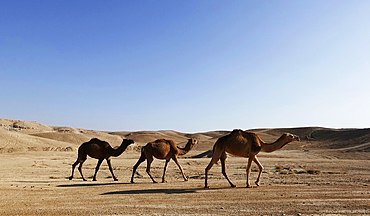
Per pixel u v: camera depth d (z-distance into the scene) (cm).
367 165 2889
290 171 2266
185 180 1634
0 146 7594
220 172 2248
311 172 2147
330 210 827
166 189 1258
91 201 987
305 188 1254
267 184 1417
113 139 13750
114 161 3922
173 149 1620
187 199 1011
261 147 1339
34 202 968
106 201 985
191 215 781
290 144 8700
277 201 961
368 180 1569
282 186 1327
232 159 4169
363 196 1048
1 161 3444
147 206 899
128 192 1176
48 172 2252
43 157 4706
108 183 1522
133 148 9338
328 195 1070
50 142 9231
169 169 2567
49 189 1264
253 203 931
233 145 1313
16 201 982
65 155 5566
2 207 884
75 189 1270
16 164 3030
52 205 920
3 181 1543
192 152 7056
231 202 952
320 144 8169
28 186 1355
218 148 1330
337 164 3070
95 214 796
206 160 4028
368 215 768
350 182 1481
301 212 804
